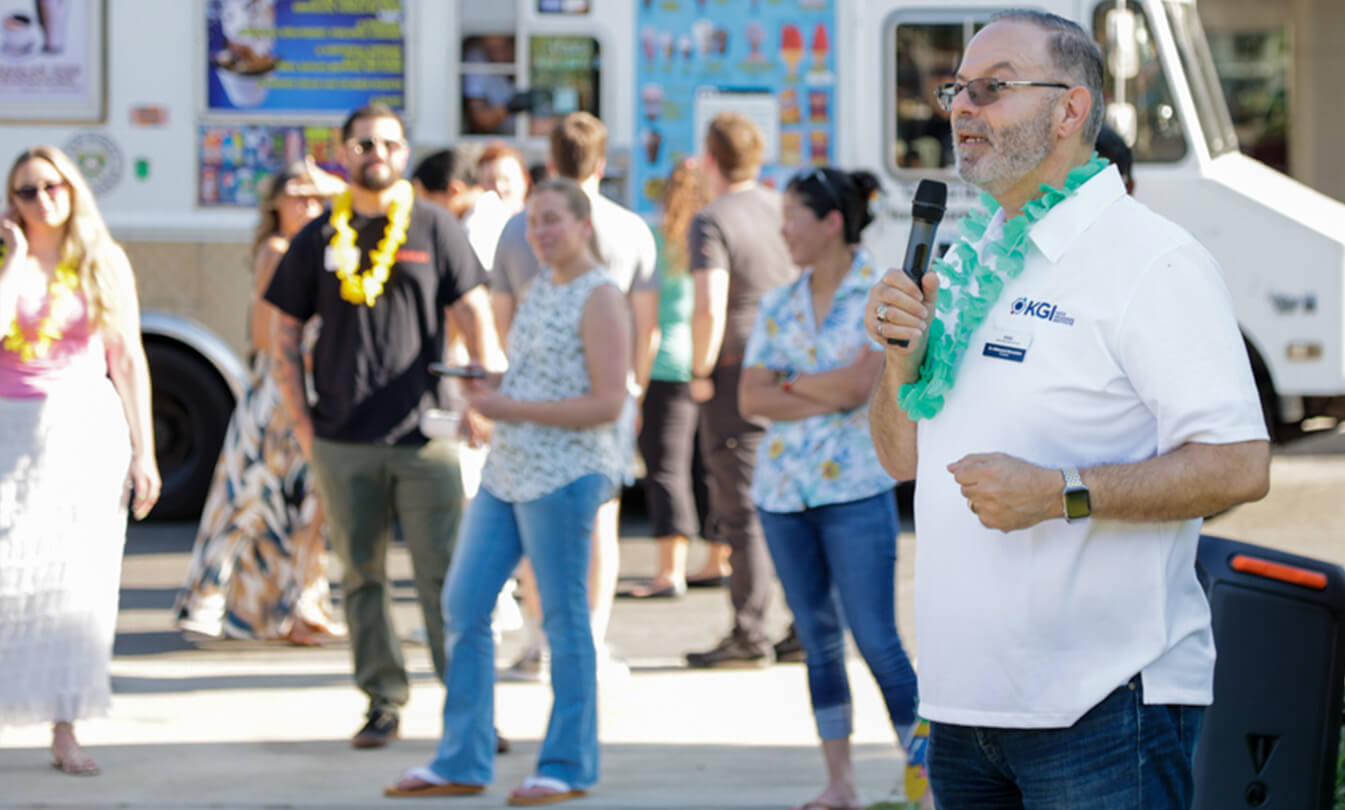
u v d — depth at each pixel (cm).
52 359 688
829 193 627
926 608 358
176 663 905
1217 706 478
